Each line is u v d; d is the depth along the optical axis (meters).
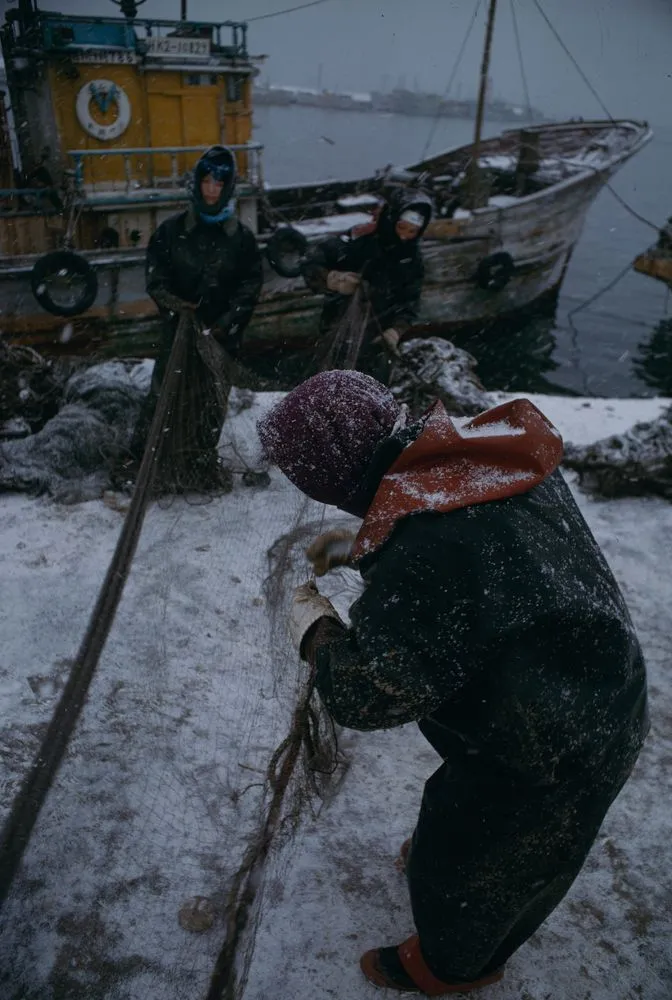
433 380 5.89
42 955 2.26
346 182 14.20
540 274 14.99
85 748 2.91
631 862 2.68
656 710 3.34
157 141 9.65
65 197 9.38
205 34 9.66
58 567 3.92
